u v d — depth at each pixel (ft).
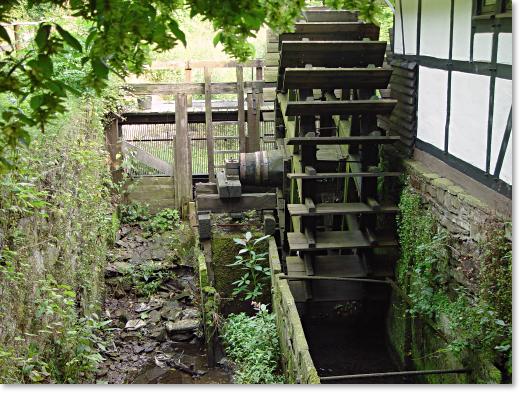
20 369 13.25
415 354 19.08
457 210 16.53
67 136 19.48
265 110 33.27
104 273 26.66
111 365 21.31
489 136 14.98
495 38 14.52
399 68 22.07
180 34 7.71
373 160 21.63
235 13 7.69
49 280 14.96
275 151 25.86
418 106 20.40
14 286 13.14
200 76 48.16
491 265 13.66
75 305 19.29
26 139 7.88
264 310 21.93
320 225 26.30
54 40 7.48
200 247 25.64
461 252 16.17
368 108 21.02
